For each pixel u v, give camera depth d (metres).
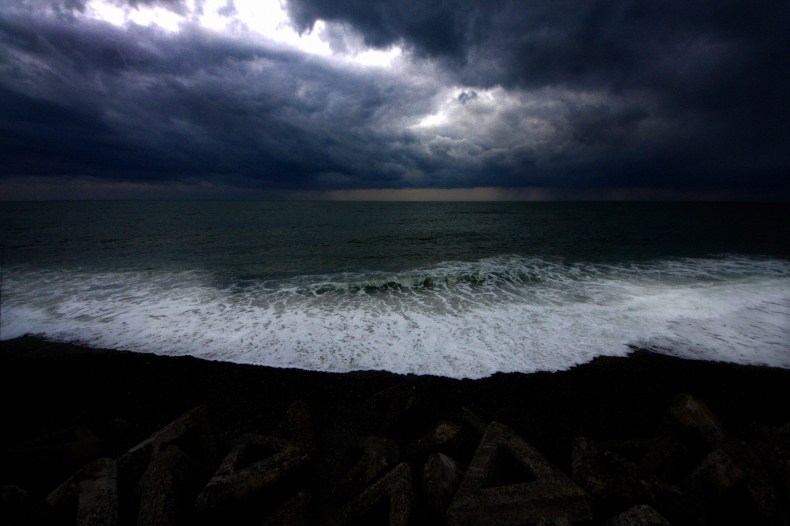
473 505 3.04
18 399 5.89
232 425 5.20
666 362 6.97
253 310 9.61
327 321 8.81
